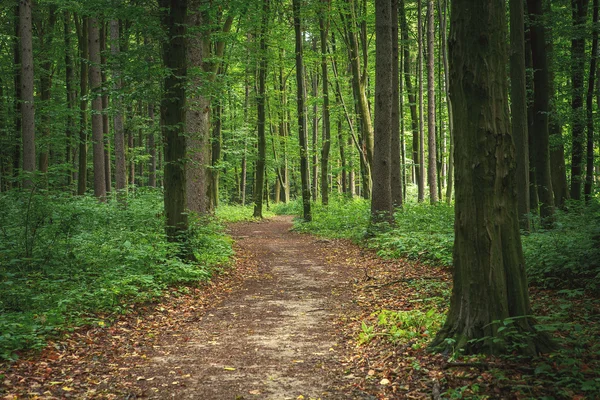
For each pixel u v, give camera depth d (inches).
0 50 904.3
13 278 338.0
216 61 764.6
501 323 201.5
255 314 329.1
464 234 210.8
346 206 1019.9
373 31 1096.8
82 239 453.1
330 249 660.1
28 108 641.0
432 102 921.5
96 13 451.5
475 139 205.8
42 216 395.9
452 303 218.8
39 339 242.2
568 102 677.9
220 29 815.7
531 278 327.3
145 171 1503.4
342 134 1330.0
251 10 820.6
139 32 447.8
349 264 528.1
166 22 442.0
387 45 647.8
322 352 243.1
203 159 686.5
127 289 342.3
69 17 983.0
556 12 592.4
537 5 494.3
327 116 1075.3
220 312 336.2
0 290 296.0
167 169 457.7
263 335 277.6
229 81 693.9
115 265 399.2
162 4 441.1
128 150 1176.8
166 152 456.4
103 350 245.6
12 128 866.8
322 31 995.3
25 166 639.8
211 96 583.5
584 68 624.4
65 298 307.4
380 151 660.1
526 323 203.5
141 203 713.6
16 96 864.9
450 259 426.0
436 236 514.9
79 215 455.2
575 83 626.5
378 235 626.5
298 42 960.3
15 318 264.1
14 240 382.3
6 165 885.2
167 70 418.3
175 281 399.9
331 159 1550.2
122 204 733.9
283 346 255.1
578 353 188.2
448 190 935.7
